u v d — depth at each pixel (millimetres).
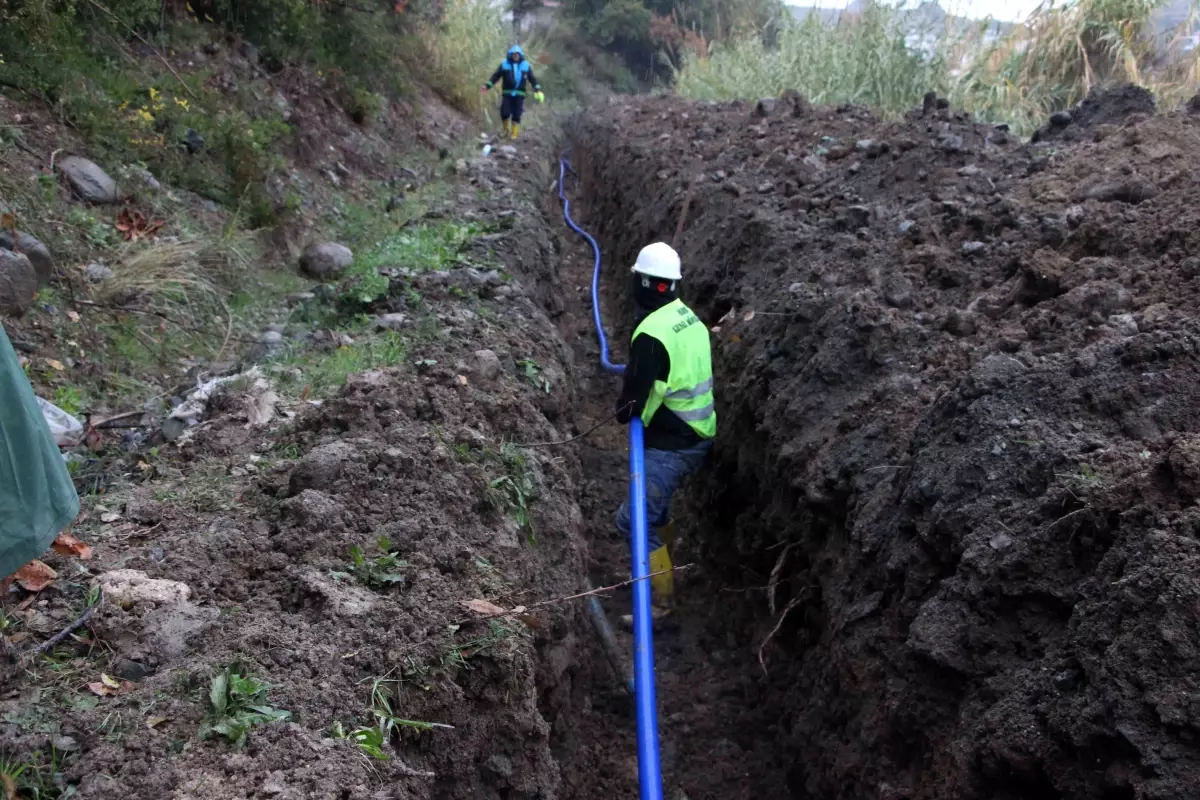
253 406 3641
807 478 3607
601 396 6609
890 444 3287
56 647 2119
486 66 15398
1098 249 3646
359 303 4945
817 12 10617
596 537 5008
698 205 6730
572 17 26000
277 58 8352
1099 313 3154
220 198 5969
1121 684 1926
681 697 4105
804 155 6703
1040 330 3219
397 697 2217
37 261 4133
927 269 4219
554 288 7504
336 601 2383
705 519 5074
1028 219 4145
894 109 8359
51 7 5801
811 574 3590
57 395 3631
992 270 3986
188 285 4824
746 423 4605
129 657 2117
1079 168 4496
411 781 2059
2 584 2234
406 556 2699
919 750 2580
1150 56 7699
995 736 2154
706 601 4762
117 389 3916
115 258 4676
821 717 3203
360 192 8000
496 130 14375
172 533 2705
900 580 2848
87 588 2342
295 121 7812
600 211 10555
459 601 2582
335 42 9703
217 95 6801
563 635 3303
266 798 1764
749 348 4785
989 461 2660
